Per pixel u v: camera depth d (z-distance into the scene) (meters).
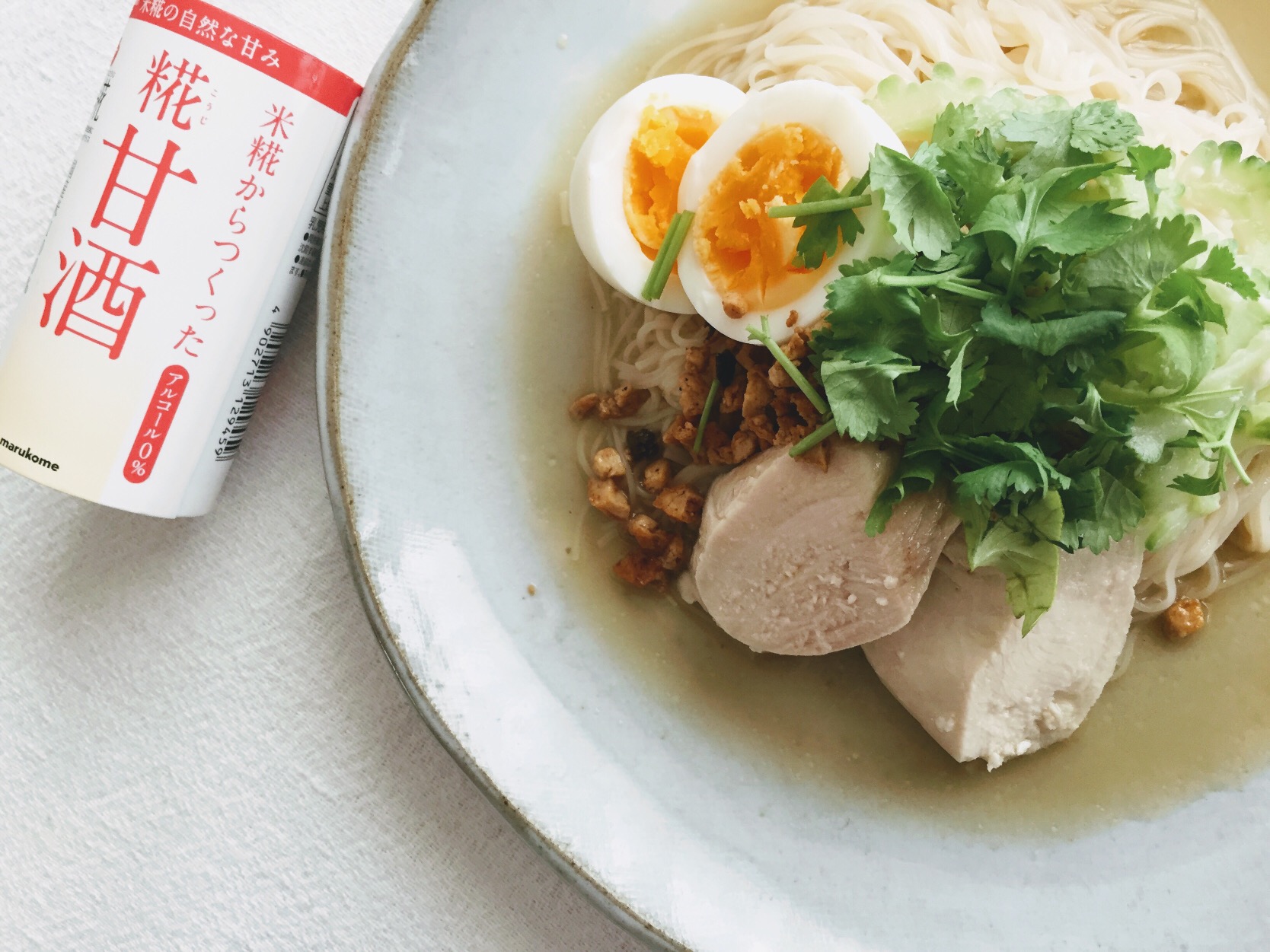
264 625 0.32
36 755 0.32
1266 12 0.33
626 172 0.31
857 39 0.33
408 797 0.32
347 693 0.32
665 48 0.33
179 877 0.32
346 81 0.29
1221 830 0.32
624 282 0.32
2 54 0.32
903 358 0.27
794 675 0.33
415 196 0.31
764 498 0.30
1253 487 0.32
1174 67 0.33
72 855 0.32
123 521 0.32
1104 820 0.33
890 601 0.30
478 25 0.30
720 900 0.31
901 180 0.28
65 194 0.29
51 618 0.32
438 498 0.32
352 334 0.31
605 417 0.33
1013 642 0.31
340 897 0.32
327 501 0.32
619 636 0.33
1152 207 0.28
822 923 0.32
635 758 0.32
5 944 0.32
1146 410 0.29
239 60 0.28
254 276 0.29
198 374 0.29
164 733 0.32
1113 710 0.33
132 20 0.28
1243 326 0.30
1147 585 0.33
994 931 0.32
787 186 0.30
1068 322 0.27
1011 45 0.33
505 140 0.32
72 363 0.29
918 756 0.33
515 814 0.30
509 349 0.32
